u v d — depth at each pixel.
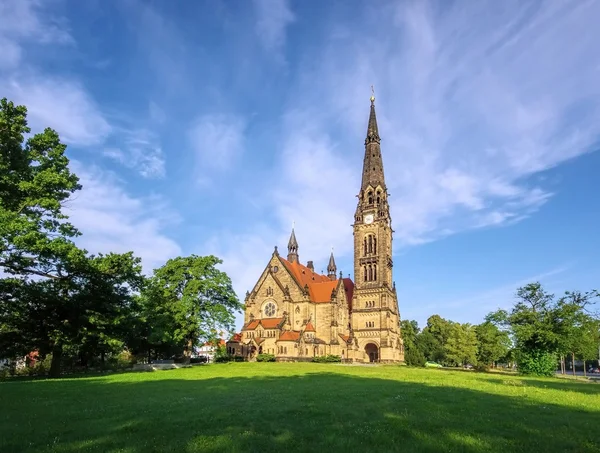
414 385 41.56
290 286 128.62
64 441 16.58
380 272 133.00
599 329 80.75
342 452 15.14
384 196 141.25
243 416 21.61
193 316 86.12
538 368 70.69
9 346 55.56
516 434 18.22
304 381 46.50
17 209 48.19
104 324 55.56
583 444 16.67
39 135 53.12
